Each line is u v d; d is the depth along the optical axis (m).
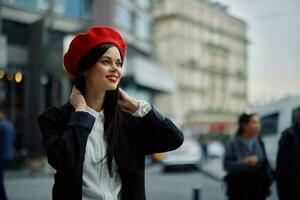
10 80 21.00
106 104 1.79
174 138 1.89
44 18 21.17
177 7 54.47
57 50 20.27
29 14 21.73
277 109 6.98
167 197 10.49
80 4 24.39
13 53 21.12
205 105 59.59
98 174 1.72
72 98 1.77
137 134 1.84
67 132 1.67
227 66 66.81
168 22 53.97
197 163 18.62
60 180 1.69
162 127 1.86
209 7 62.12
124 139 1.78
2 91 20.81
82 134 1.66
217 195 10.63
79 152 1.64
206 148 23.19
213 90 62.16
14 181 13.02
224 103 65.19
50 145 1.67
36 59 21.06
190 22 56.94
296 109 4.27
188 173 18.02
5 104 20.84
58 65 20.12
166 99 51.34
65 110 1.80
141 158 1.84
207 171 17.56
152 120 1.84
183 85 54.28
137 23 33.75
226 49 66.44
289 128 4.27
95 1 25.50
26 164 16.14
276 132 6.78
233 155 4.63
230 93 67.31
